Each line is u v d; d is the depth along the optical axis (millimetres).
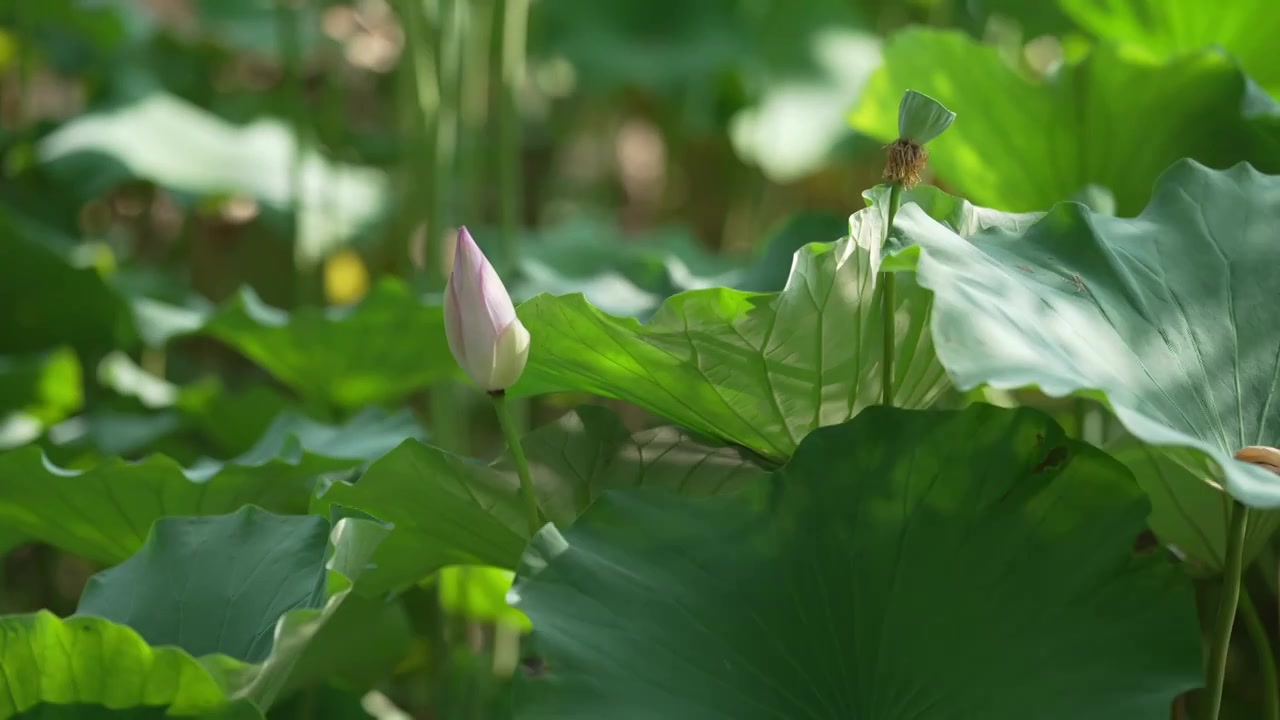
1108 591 2314
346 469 2764
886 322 2412
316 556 2461
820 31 5965
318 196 4973
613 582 2340
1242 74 2791
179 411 3889
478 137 4980
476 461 2488
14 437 3721
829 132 5672
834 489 2381
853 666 2336
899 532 2365
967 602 2336
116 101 5082
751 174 6191
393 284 3209
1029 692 2291
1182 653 2283
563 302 2393
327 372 3463
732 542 2371
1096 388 2199
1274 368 2398
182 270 5594
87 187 4652
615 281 3311
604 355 2459
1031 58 5426
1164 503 2547
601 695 2277
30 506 2811
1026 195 3014
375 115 6777
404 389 3545
